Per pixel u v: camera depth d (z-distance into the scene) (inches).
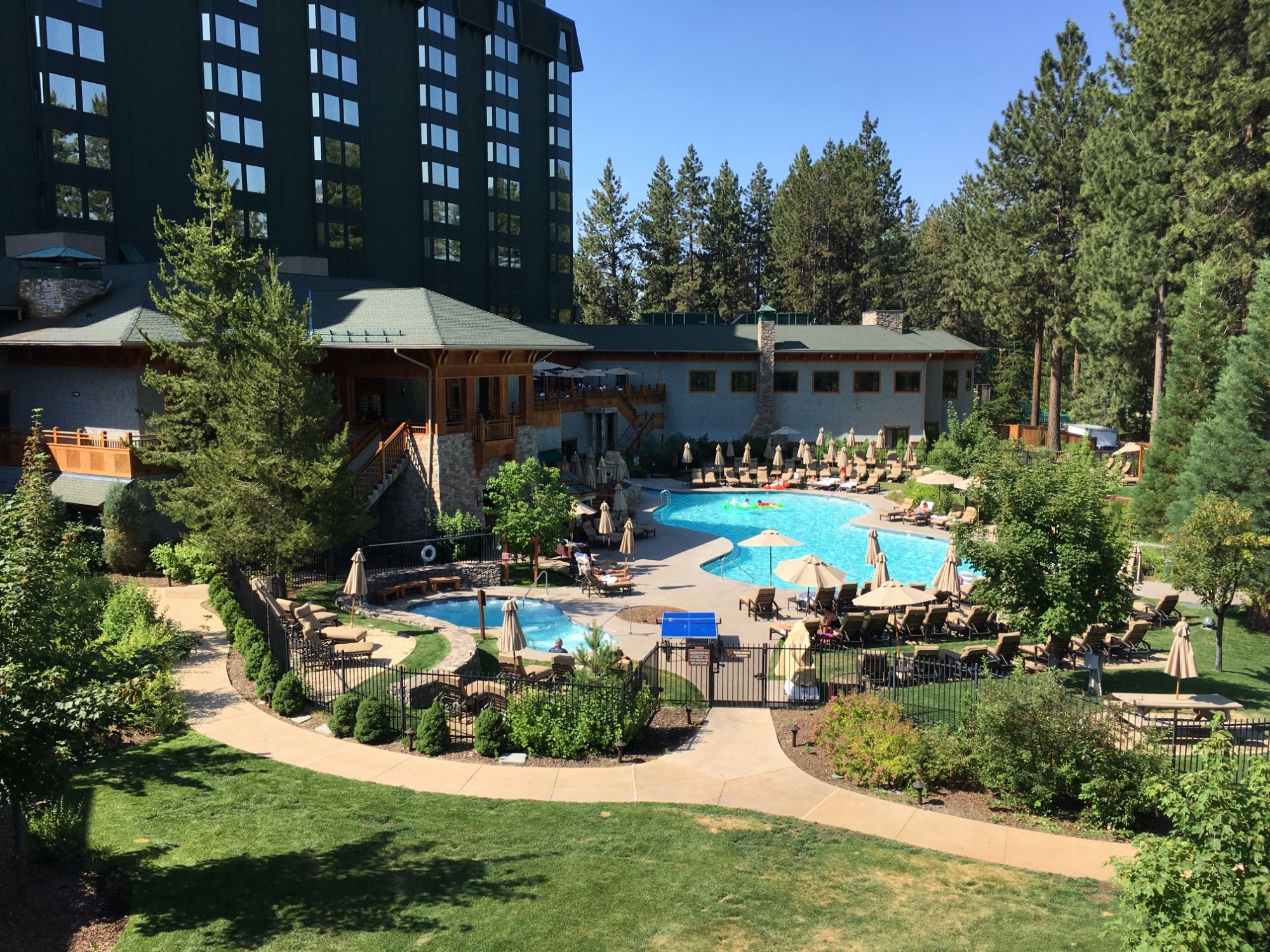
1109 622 860.6
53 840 498.0
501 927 450.0
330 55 2273.6
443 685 808.9
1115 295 1971.0
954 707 799.7
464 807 601.0
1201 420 1450.5
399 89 2503.7
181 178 2015.3
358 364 1423.5
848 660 948.6
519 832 563.2
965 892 503.2
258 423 1044.5
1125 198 1966.0
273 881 488.4
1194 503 1222.9
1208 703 769.6
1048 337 2699.3
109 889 474.6
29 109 1777.8
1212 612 1149.1
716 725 770.8
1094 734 623.5
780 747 724.7
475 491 1446.9
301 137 2261.3
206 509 1048.8
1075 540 832.3
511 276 2901.1
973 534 920.3
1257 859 339.9
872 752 657.6
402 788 629.3
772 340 2428.6
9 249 1579.7
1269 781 356.8
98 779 622.2
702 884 501.0
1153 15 1884.8
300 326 1074.1
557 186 3056.1
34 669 425.7
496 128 2790.4
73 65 1808.6
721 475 2233.0
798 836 570.9
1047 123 2317.9
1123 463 1932.8
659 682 861.8
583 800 619.2
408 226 2556.6
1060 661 942.4
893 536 1679.4
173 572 1216.2
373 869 506.0
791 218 3467.0
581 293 4143.7
